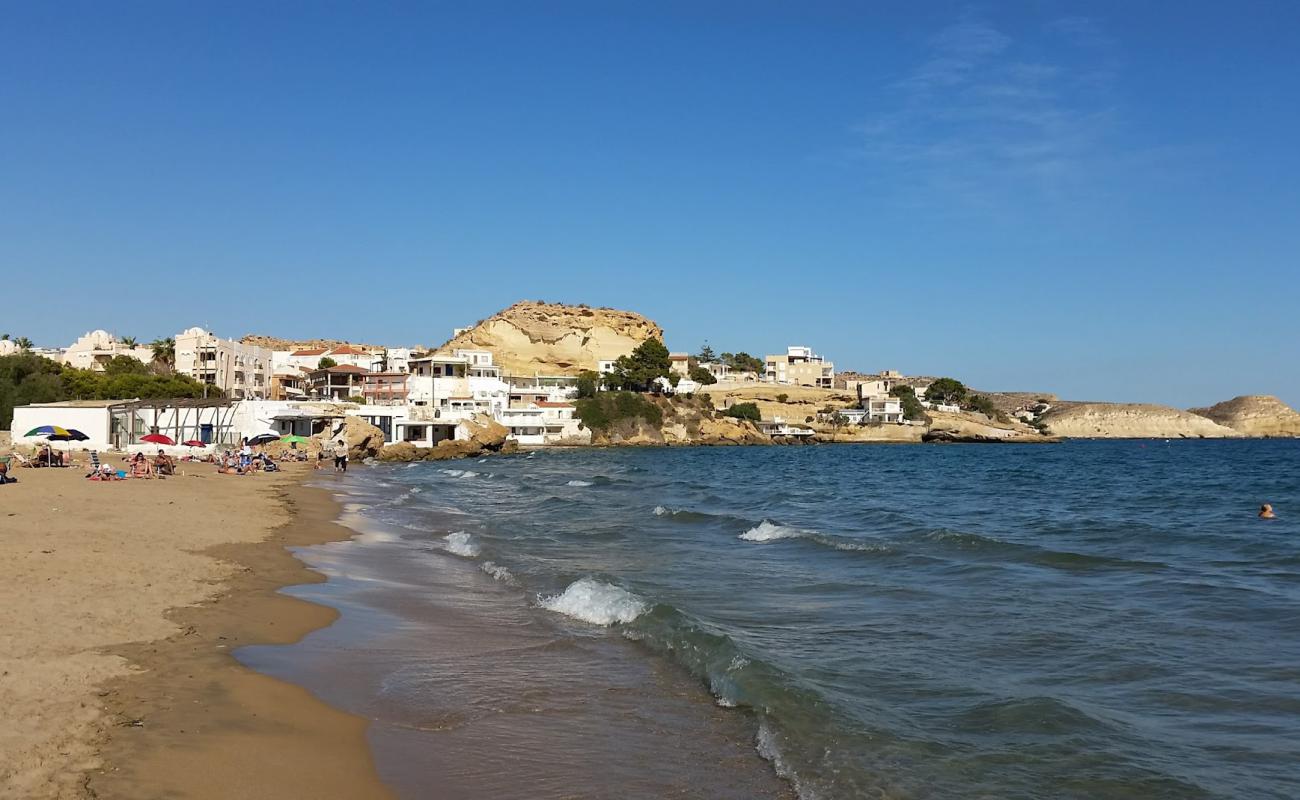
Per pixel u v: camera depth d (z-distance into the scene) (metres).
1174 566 24.67
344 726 10.57
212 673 11.84
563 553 27.16
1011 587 21.39
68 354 133.00
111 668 11.49
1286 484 64.00
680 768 9.84
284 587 19.33
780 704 11.84
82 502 32.72
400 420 106.44
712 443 157.62
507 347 188.00
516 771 9.61
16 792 7.59
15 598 15.07
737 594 20.45
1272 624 17.03
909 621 17.52
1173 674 13.59
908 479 73.62
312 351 162.38
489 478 68.00
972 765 9.92
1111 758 10.15
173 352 124.50
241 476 59.22
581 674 13.50
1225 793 9.23
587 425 144.12
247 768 8.82
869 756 10.15
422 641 15.33
